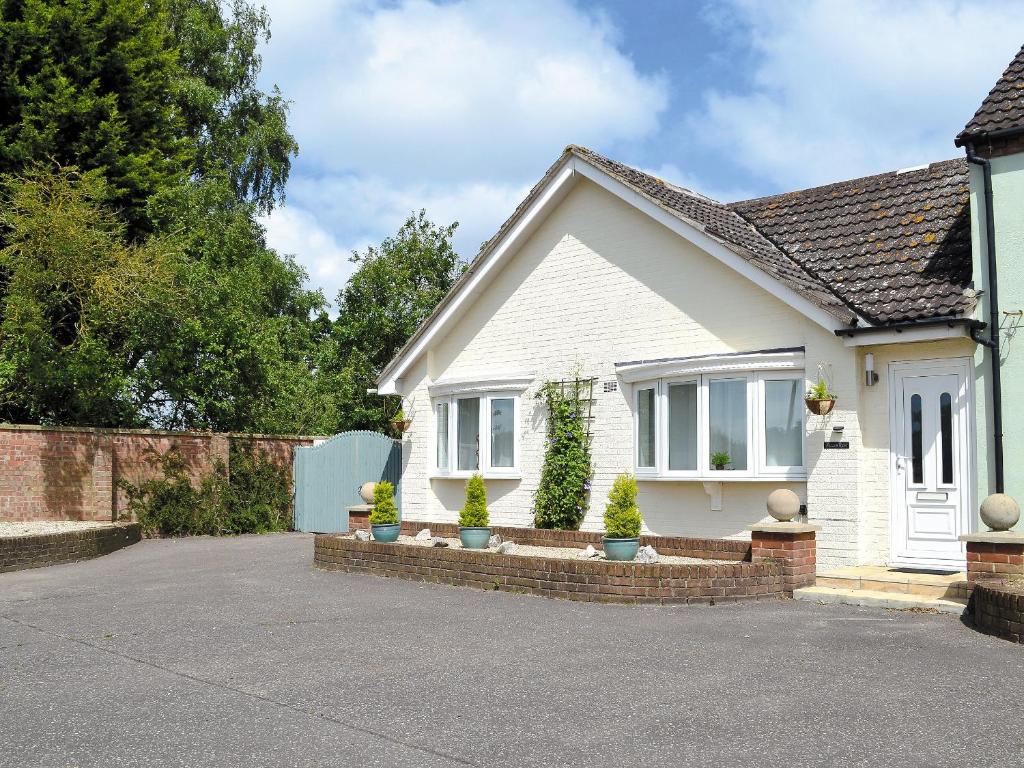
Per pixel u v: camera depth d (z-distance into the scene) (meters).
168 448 22.78
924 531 12.64
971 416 12.34
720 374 14.54
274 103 42.22
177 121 30.59
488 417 18.11
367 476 26.19
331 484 25.42
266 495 24.53
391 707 7.06
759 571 11.86
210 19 40.00
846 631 9.73
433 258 34.50
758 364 14.02
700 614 10.83
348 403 33.66
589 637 9.54
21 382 22.67
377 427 34.34
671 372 15.01
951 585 11.09
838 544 13.06
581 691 7.46
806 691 7.39
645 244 15.98
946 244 13.66
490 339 18.42
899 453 12.90
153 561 17.14
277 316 39.38
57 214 22.20
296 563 16.50
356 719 6.77
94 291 22.69
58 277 22.22
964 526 12.33
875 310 12.85
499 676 7.96
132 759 5.98
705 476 14.52
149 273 23.36
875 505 13.02
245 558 17.47
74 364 21.97
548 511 16.80
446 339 19.28
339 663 8.48
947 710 6.84
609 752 6.02
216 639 9.62
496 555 12.85
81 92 26.06
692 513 15.05
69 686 7.81
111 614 11.20
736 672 8.02
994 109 12.58
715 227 14.94
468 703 7.15
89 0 26.12
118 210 25.33
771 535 12.29
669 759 5.88
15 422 23.61
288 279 39.88
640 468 15.77
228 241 35.06
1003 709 6.86
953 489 12.44
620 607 11.34
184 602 12.01
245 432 26.19
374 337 34.03
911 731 6.38
